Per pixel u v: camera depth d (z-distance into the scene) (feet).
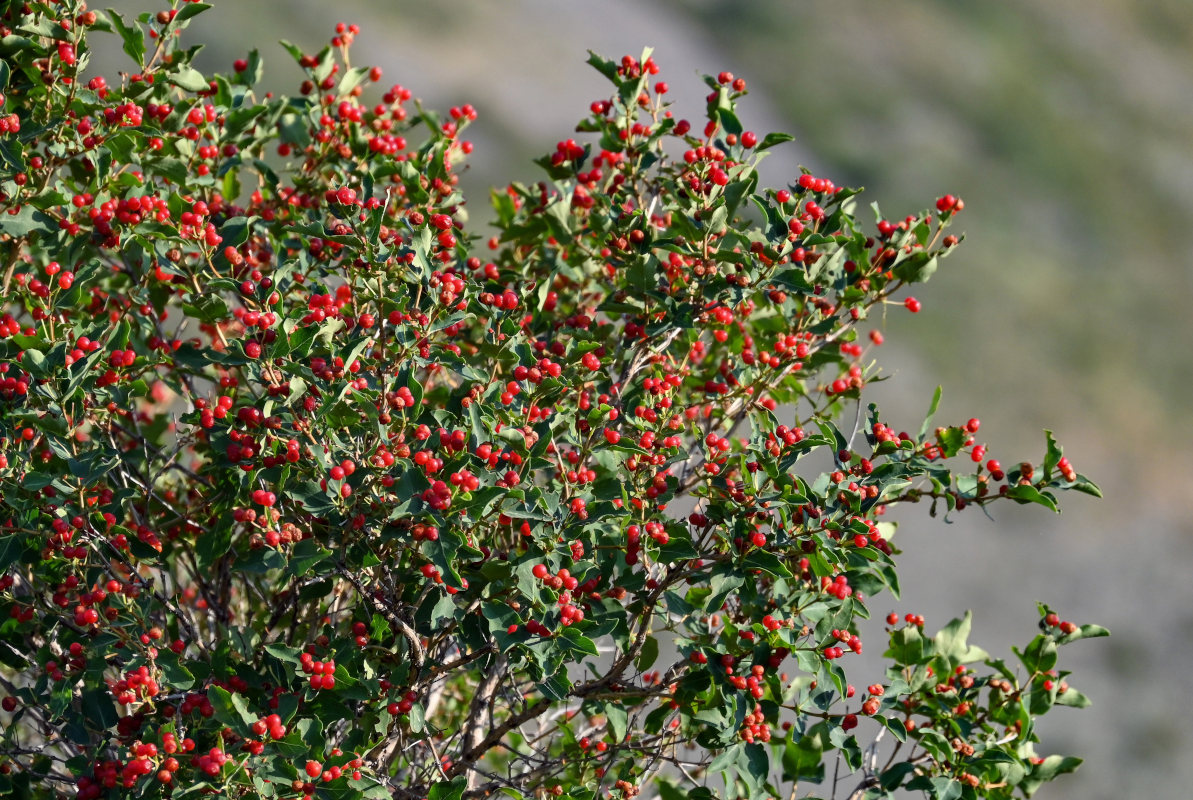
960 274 173.17
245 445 28.04
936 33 230.07
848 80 207.62
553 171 36.86
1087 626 32.40
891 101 207.31
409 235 32.76
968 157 201.98
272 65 149.89
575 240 37.04
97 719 29.66
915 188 186.70
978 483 29.94
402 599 30.40
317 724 26.58
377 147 37.04
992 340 163.32
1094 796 105.91
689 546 28.66
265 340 28.25
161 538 33.42
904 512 127.13
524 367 29.30
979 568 124.36
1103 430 155.74
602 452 30.22
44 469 30.19
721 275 31.53
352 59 159.53
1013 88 225.35
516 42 184.65
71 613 29.68
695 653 28.60
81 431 33.37
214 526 31.73
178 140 34.94
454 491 26.13
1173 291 189.57
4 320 29.25
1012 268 177.78
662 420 30.37
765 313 36.60
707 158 31.89
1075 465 147.84
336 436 28.09
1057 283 180.96
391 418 28.04
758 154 33.04
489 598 27.89
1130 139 228.43
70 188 33.96
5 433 28.14
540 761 32.76
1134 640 124.16
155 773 25.61
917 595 117.39
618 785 31.99
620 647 31.19
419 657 28.89
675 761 31.40
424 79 164.76
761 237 31.24
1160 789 109.19
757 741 28.76
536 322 34.65
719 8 214.90
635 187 35.63
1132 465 153.69
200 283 31.19
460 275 31.91
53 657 29.99
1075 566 130.11
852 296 33.88
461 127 39.14
